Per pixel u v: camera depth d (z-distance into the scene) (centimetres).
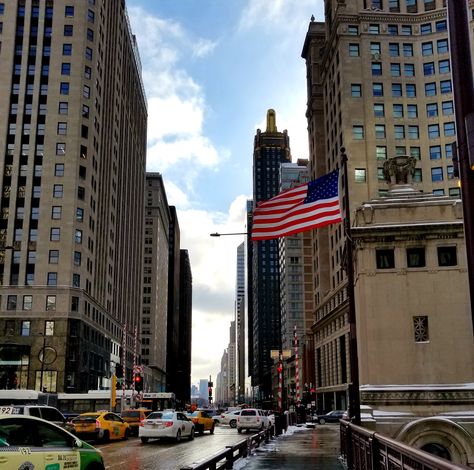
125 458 2406
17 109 9600
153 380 18138
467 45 816
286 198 2702
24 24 9969
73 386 8650
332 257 9562
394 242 3052
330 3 9994
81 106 9750
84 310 9231
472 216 762
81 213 9419
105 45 10888
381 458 1166
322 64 10544
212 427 4559
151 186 19738
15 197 9250
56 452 1166
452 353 2884
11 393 4947
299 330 16650
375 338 2947
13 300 8869
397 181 3522
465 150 783
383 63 8694
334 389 9106
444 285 2967
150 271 18950
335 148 9219
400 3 8975
